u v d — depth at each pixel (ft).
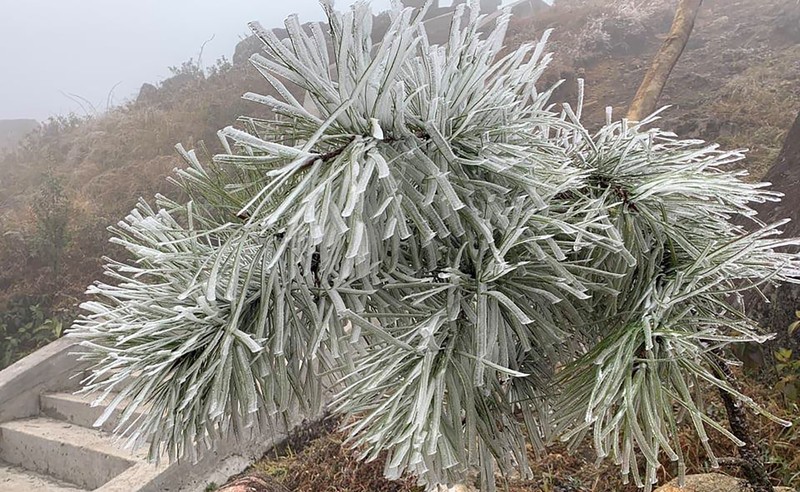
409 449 2.37
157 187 21.61
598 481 6.88
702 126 15.75
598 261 2.98
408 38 2.39
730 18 24.38
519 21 28.66
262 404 2.98
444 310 2.62
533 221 2.68
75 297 17.87
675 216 3.33
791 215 9.17
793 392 7.25
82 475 11.45
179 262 2.93
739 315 3.24
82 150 26.99
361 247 2.41
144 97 32.91
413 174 2.64
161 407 2.68
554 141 3.77
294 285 2.78
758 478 4.30
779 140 14.33
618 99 19.30
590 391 2.81
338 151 2.54
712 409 7.17
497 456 2.85
